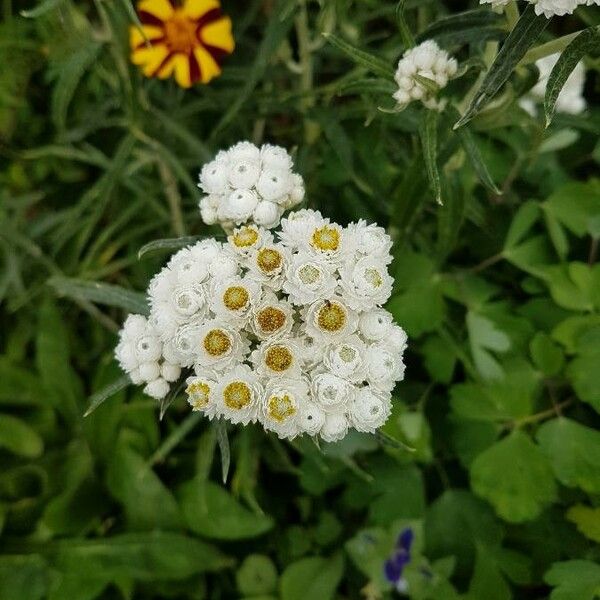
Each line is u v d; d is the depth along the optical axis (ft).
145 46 0.55
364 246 0.35
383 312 0.35
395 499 0.53
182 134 0.59
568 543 0.49
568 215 0.53
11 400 0.61
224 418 0.35
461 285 0.54
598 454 0.47
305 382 0.34
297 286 0.34
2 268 0.66
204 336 0.33
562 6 0.32
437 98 0.41
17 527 0.58
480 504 0.52
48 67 0.67
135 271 0.63
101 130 0.68
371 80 0.43
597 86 0.55
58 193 0.70
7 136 0.66
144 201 0.61
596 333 0.48
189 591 0.57
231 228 0.39
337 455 0.51
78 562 0.55
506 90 0.46
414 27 0.61
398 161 0.59
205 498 0.55
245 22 0.63
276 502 0.60
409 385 0.56
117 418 0.59
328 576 0.55
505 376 0.51
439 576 0.51
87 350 0.67
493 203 0.57
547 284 0.53
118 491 0.57
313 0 0.64
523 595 0.54
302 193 0.39
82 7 0.62
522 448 0.49
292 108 0.61
